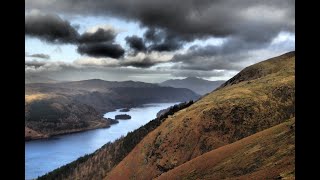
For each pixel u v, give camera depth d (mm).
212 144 104438
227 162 63094
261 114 107688
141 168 116875
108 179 121562
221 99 122125
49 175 173125
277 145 54562
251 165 53125
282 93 114312
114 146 173000
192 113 119750
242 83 144625
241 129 105312
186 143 110625
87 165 168875
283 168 43781
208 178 61750
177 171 78812
